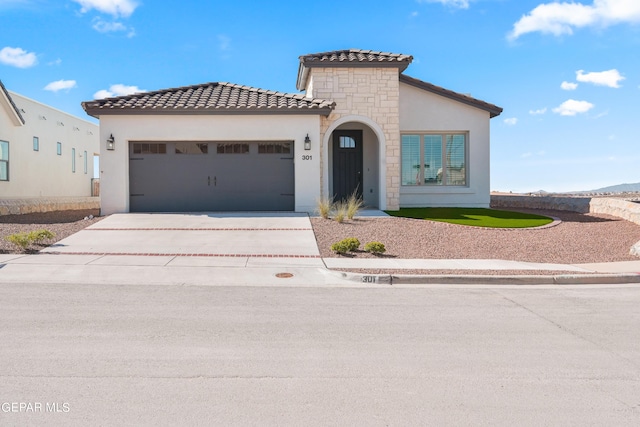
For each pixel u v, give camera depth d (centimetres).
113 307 713
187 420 380
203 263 1053
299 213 1672
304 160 1702
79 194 2909
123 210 1670
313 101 1716
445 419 388
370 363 508
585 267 1070
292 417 388
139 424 373
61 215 1791
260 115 1688
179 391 432
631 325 656
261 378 464
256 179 1723
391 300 789
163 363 498
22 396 418
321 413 395
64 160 2702
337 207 1719
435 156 2008
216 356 521
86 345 547
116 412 391
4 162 2103
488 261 1121
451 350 550
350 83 1795
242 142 1719
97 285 858
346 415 392
